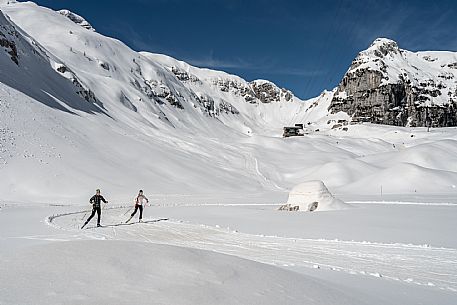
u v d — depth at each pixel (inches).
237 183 3014.3
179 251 295.1
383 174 2743.6
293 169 4077.3
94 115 3757.4
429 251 522.0
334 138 6781.5
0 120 2153.1
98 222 786.2
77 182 1931.6
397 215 991.6
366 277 374.9
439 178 2549.2
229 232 721.6
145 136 4025.6
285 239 635.5
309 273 387.2
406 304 277.1
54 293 184.4
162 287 211.8
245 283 247.3
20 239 539.8
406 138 7721.5
